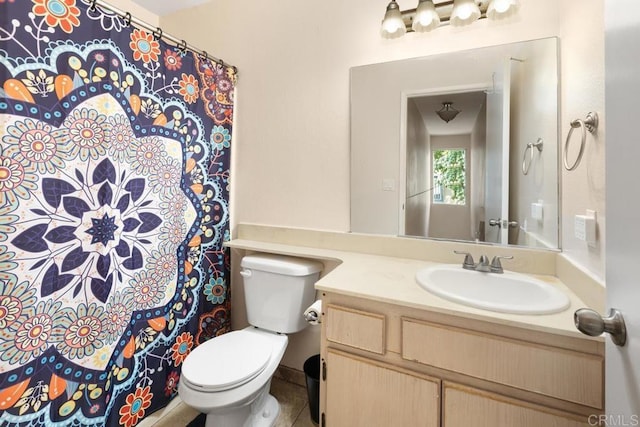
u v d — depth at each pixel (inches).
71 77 42.9
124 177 50.2
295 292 59.3
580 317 21.4
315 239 66.2
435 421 36.4
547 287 41.3
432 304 36.3
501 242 52.5
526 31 49.7
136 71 51.9
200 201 65.2
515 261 49.8
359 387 41.1
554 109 47.4
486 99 53.0
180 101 60.1
